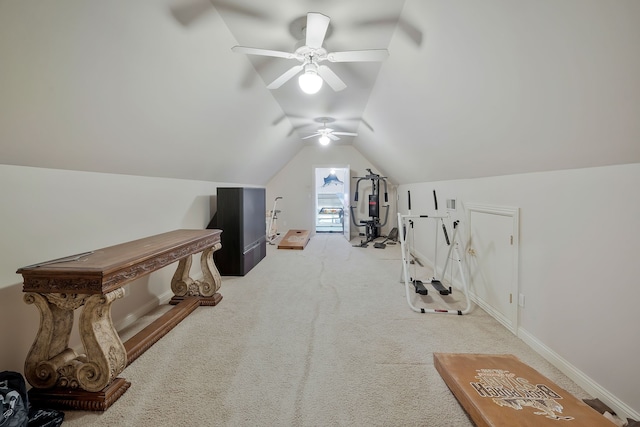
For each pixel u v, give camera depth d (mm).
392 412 1526
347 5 1857
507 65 1554
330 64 2730
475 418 1396
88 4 1307
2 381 1355
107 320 1599
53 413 1451
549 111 1542
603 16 1014
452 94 2184
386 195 7543
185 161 3209
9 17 1119
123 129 2066
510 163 2277
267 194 7684
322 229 8547
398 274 4125
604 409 1483
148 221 2846
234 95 2961
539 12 1200
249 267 4289
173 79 2100
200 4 1799
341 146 7504
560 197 1864
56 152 1774
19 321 1658
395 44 2256
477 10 1448
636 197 1388
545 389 1544
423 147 3582
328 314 2756
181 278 3002
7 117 1385
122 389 1651
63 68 1419
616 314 1495
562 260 1853
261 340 2266
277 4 1861
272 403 1588
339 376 1823
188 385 1734
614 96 1193
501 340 2260
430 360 1997
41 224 1790
